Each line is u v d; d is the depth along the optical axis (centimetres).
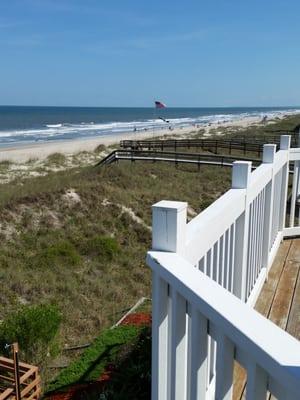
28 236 1240
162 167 2262
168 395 170
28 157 3453
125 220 1430
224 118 12250
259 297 338
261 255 365
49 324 631
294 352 97
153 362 169
